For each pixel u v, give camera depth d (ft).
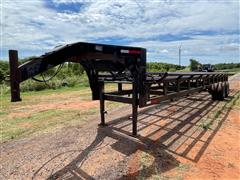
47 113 23.94
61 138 15.48
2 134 16.70
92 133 16.40
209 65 67.77
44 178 10.14
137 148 13.35
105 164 11.35
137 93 14.67
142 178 9.88
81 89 49.34
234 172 10.36
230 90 43.50
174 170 10.58
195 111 23.54
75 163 11.53
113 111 24.47
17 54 7.33
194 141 14.40
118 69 13.41
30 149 13.58
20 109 26.43
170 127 17.61
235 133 15.96
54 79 60.59
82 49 9.88
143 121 19.56
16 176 10.35
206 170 10.54
